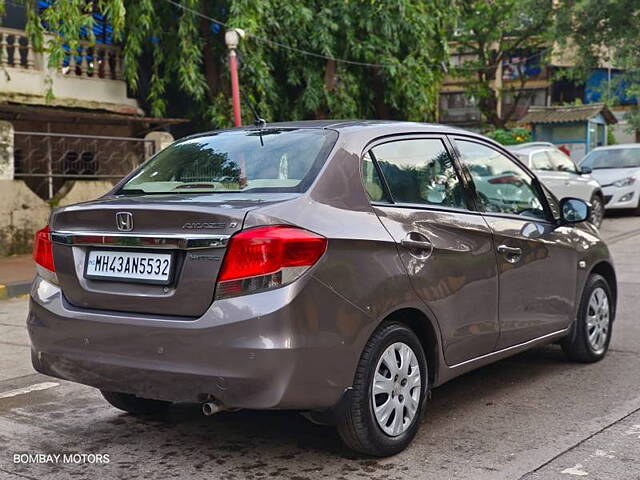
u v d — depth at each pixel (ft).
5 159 40.11
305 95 52.90
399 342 12.15
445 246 13.08
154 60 49.11
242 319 10.44
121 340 11.33
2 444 13.19
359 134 12.85
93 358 11.67
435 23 58.39
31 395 16.34
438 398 15.52
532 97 118.32
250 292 10.53
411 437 12.47
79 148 48.75
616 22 76.69
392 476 11.35
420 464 11.82
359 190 12.17
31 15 42.42
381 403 11.91
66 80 47.29
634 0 74.28
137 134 51.49
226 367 10.52
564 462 11.81
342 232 11.27
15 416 14.83
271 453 12.47
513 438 12.99
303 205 11.25
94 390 16.69
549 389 16.02
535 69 116.88
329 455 12.29
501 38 96.17
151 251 11.30
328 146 12.43
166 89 53.67
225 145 13.70
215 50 51.16
